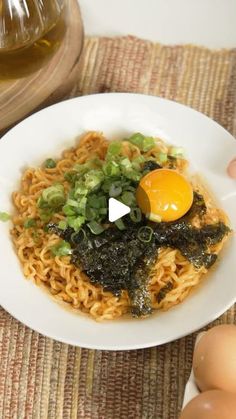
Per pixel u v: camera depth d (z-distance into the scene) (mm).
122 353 613
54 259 621
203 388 546
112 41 762
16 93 683
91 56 753
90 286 613
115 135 681
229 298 583
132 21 793
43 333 572
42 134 663
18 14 625
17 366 610
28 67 674
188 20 783
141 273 602
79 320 592
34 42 651
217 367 531
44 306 595
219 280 603
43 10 638
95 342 566
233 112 724
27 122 653
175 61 756
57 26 664
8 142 648
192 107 730
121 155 652
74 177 646
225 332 543
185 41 793
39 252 625
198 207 625
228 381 530
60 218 629
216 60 757
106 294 612
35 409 595
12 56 654
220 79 746
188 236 611
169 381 602
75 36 714
